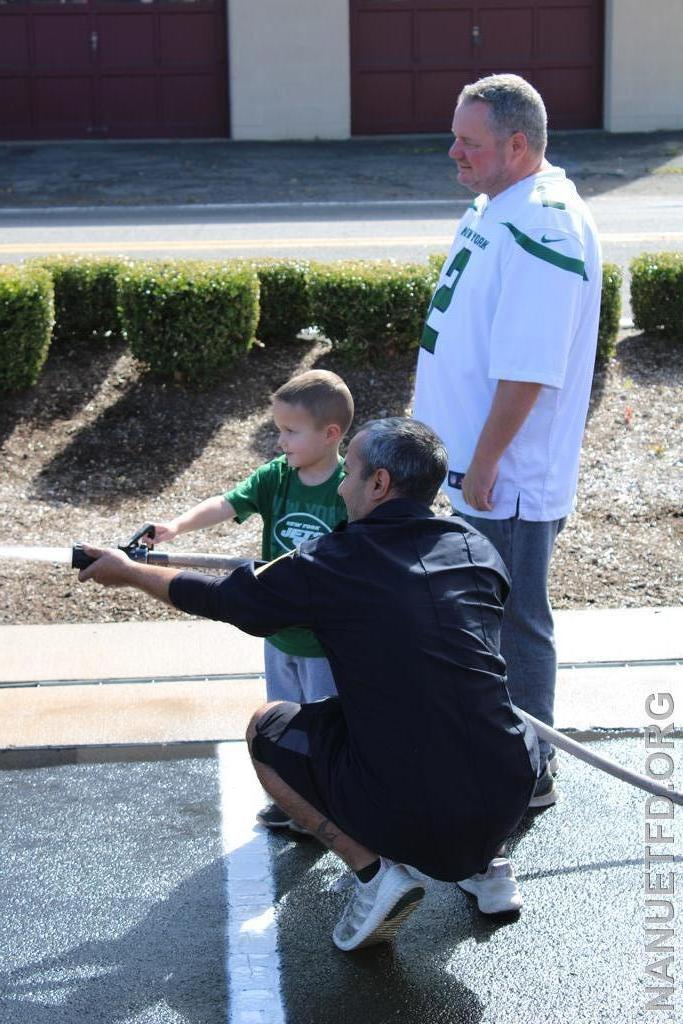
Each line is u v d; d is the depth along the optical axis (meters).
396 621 3.40
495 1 22.98
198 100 22.95
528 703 4.44
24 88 22.56
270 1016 3.53
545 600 4.42
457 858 3.52
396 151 21.77
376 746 3.45
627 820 4.44
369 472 3.59
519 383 4.09
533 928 3.90
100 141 22.84
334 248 13.50
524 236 4.08
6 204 17.33
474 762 3.44
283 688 4.37
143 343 8.40
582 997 3.60
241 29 22.50
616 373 8.83
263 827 4.41
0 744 4.83
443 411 4.39
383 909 3.61
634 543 6.75
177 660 5.46
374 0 22.80
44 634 5.71
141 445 7.96
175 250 13.50
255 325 8.68
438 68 23.17
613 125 23.36
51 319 8.38
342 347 8.78
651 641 5.62
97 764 4.75
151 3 22.47
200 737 4.89
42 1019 3.50
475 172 4.21
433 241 13.89
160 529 4.09
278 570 3.51
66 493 7.41
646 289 9.17
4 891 4.05
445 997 3.60
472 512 4.38
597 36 23.31
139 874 4.15
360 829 3.53
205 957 3.77
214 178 19.27
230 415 8.30
